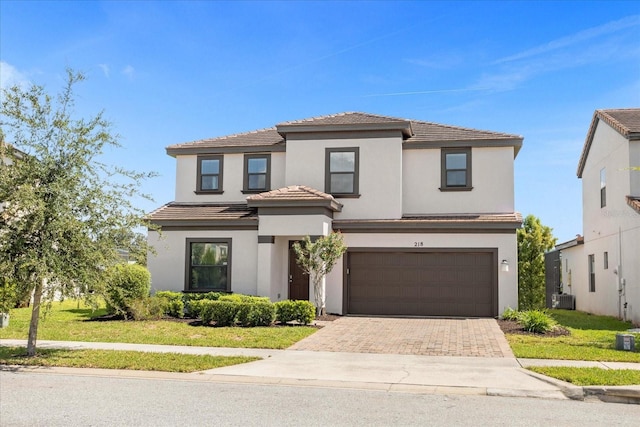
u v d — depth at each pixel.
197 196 22.34
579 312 24.47
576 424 7.42
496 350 12.97
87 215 11.90
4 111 11.56
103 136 12.09
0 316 16.28
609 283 21.33
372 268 20.05
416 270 19.81
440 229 19.58
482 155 20.50
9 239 11.30
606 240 21.70
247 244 20.17
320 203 18.95
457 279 19.56
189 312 18.52
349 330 16.00
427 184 20.73
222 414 7.71
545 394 9.16
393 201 20.27
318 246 18.25
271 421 7.38
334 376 10.34
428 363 11.50
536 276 23.80
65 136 11.85
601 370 10.41
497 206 20.25
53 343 13.66
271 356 12.20
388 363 11.51
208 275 20.45
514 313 18.42
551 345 13.65
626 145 19.47
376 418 7.61
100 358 11.62
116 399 8.55
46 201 11.48
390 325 17.09
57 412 7.71
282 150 21.72
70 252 11.57
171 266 20.61
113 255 12.04
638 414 8.02
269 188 21.80
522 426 7.29
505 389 9.38
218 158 22.34
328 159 20.78
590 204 24.08
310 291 19.27
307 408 8.12
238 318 16.64
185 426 7.09
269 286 19.31
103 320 17.83
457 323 17.61
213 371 10.66
